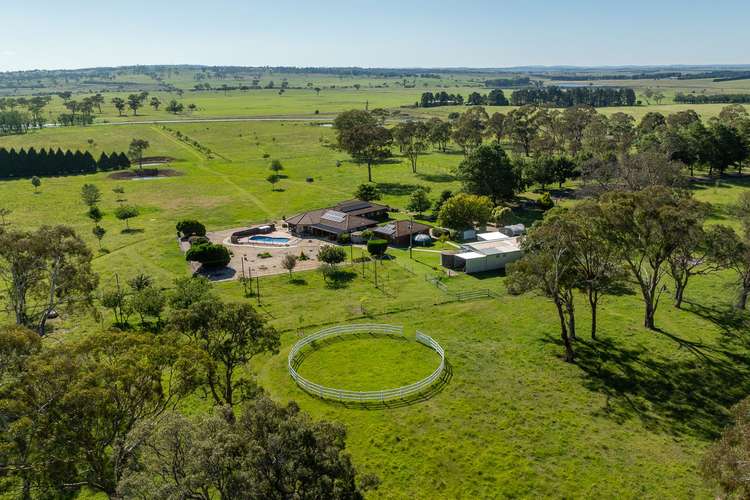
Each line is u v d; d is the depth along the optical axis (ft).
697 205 182.80
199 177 513.04
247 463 76.38
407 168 563.48
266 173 534.37
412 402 152.35
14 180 492.13
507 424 142.00
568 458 128.98
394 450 131.54
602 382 163.32
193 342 125.80
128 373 98.17
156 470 80.38
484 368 171.53
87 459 94.84
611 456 129.80
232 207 400.88
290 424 82.48
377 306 221.46
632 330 197.67
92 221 359.46
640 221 179.93
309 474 77.92
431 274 262.47
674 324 202.28
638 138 547.08
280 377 166.40
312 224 333.62
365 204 374.02
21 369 99.40
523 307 220.23
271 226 347.15
